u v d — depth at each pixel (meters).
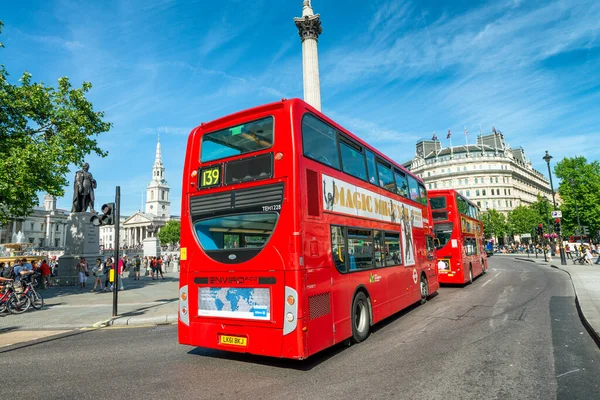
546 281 18.67
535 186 126.56
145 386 5.61
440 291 16.27
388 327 9.38
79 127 21.66
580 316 9.85
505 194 103.62
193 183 7.22
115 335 9.89
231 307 6.41
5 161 17.80
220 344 6.47
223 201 6.75
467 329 8.77
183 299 7.02
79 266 23.95
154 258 31.91
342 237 7.44
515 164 110.31
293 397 5.03
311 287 6.12
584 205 54.00
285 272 5.94
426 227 13.73
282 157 6.28
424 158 114.19
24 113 20.41
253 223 6.38
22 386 5.78
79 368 6.71
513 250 71.50
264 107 6.70
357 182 8.46
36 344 9.02
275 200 6.19
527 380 5.45
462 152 109.69
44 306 15.73
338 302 7.00
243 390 5.34
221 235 6.74
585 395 4.87
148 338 9.27
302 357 5.70
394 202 10.74
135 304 15.42
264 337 6.03
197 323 6.77
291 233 5.96
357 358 6.77
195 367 6.55
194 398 5.07
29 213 21.12
